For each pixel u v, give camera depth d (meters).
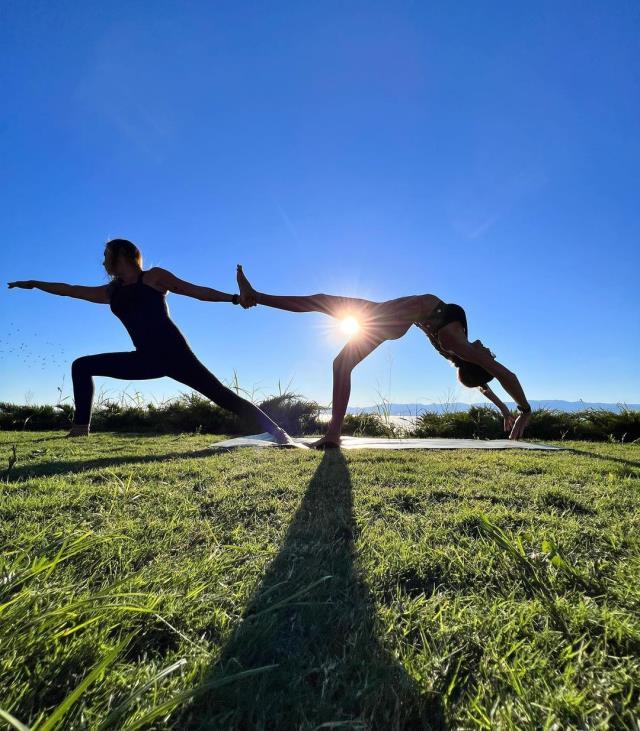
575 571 1.18
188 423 7.28
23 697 0.71
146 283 4.36
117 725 0.67
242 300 4.01
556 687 0.77
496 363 3.67
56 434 5.58
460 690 0.78
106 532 1.52
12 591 1.05
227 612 1.03
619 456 3.67
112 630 0.94
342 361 3.98
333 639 0.93
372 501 1.94
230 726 0.69
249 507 1.86
